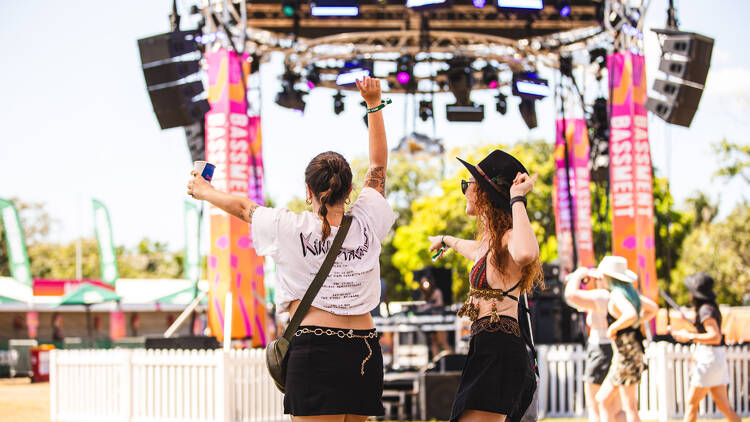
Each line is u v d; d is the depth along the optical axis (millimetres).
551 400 11055
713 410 10648
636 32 12852
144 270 76750
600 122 15539
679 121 12102
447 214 35125
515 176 3914
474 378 3781
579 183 15680
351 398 3303
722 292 36844
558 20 15227
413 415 10820
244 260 11875
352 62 15898
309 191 3500
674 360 10516
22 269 27453
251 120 13688
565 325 13211
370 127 3795
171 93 11391
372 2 14875
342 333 3342
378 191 3742
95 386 10875
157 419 10203
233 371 9727
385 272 43312
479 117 15922
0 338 37125
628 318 6848
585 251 15461
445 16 15500
